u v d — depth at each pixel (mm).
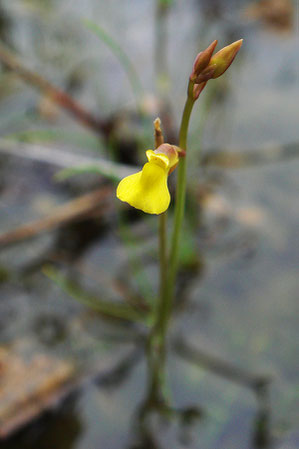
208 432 188
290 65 316
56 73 324
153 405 192
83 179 257
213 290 213
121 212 239
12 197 247
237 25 360
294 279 213
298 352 199
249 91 300
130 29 362
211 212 236
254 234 225
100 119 277
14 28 364
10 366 199
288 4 375
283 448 183
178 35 353
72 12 382
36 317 208
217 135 272
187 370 198
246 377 196
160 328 196
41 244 226
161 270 188
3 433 188
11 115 297
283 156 260
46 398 194
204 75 161
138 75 317
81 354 201
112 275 219
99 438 188
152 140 257
